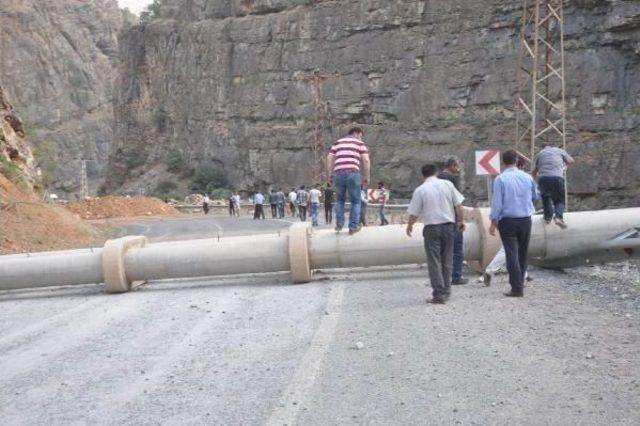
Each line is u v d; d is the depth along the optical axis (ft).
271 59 289.74
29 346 27.09
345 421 16.84
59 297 41.01
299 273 39.34
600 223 38.34
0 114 126.82
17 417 18.48
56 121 613.93
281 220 143.02
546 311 28.22
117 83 401.08
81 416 18.28
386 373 20.56
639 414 16.40
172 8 382.83
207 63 323.78
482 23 230.07
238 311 32.12
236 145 303.68
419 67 244.42
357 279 40.32
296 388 19.51
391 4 252.62
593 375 19.36
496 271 35.78
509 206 31.65
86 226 111.45
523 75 218.38
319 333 26.18
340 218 39.99
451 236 31.35
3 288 41.45
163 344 26.02
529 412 16.87
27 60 617.21
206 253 40.37
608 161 194.08
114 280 40.14
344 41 265.75
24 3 633.20
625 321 25.68
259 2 302.25
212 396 19.34
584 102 202.90
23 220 85.51
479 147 224.12
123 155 385.50
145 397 19.57
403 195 240.94
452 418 16.72
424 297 33.01
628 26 195.31
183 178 335.06
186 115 342.44
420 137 240.32
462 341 23.88
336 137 264.31
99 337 28.02
